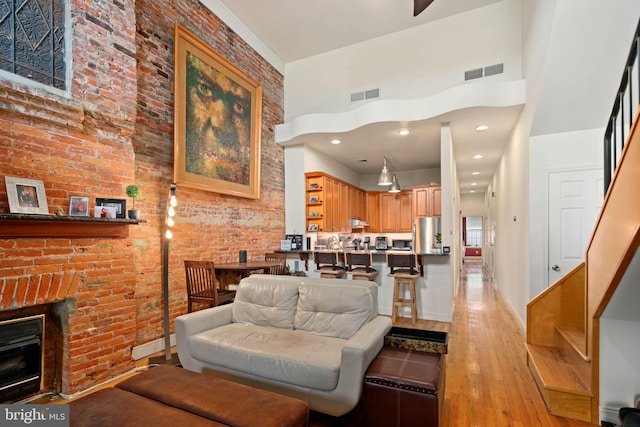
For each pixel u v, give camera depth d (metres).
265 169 5.41
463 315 4.79
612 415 2.05
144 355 3.24
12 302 2.12
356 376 1.84
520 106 3.99
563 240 3.69
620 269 1.75
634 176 1.63
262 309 2.79
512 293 5.00
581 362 2.36
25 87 2.18
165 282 3.19
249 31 5.11
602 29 2.86
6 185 2.12
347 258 4.74
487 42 4.58
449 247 4.54
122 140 2.91
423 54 5.02
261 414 1.44
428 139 5.42
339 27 5.09
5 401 2.20
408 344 2.21
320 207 5.97
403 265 4.41
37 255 2.25
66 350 2.46
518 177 4.43
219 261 4.32
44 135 2.34
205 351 2.34
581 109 3.40
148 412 1.45
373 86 5.39
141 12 3.36
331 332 2.44
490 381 2.66
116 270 2.78
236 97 4.66
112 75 2.79
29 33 2.30
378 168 8.18
